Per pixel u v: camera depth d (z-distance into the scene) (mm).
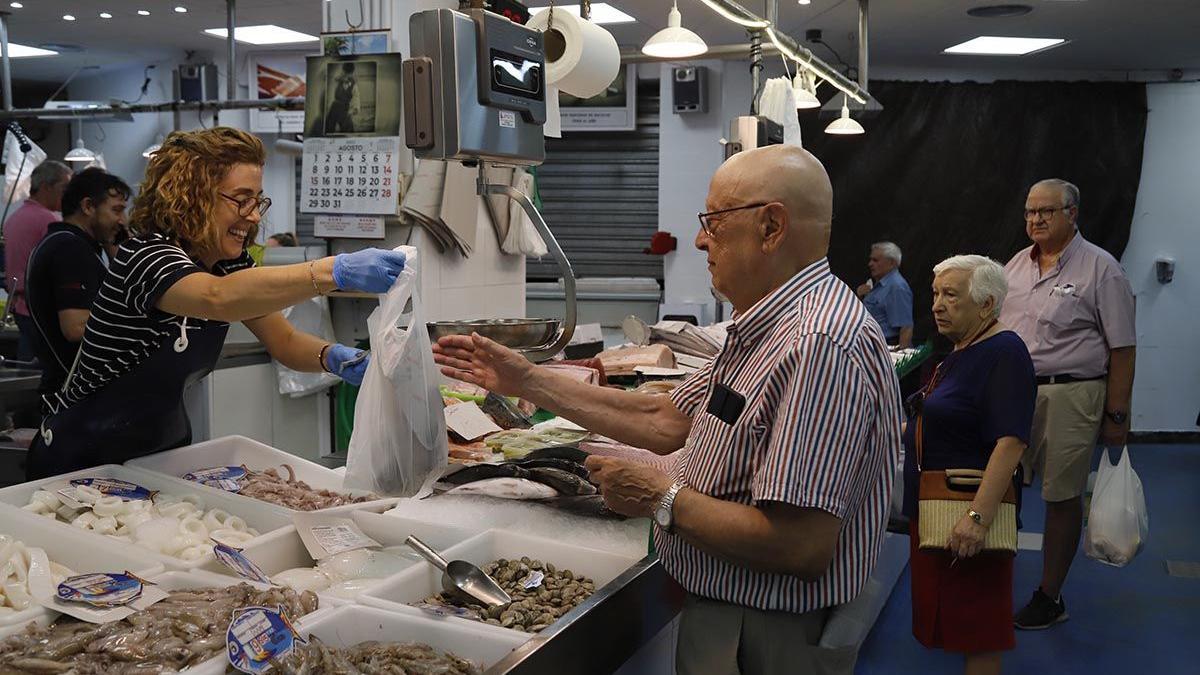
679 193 8375
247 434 4570
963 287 3006
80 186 3996
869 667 3809
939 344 8164
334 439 4984
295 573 1842
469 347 1970
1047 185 3990
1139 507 3912
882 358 1503
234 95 7480
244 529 2080
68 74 10508
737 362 1615
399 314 1853
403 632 1596
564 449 2434
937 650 3975
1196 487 6797
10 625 1490
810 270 1564
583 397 1985
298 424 4922
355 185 3936
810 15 6512
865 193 8188
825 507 1400
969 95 8070
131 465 2270
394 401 1869
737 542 1458
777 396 1476
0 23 7879
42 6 7496
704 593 1643
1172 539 5555
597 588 1867
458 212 4074
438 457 1942
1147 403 8430
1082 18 6395
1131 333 3900
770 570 1465
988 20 6539
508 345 1983
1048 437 3996
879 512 1574
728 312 8273
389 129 3867
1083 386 3934
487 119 1837
